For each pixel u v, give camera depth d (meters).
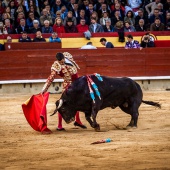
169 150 15.70
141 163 14.12
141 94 19.97
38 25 32.81
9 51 30.58
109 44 31.97
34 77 30.80
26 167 13.98
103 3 34.41
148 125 20.44
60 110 18.88
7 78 30.61
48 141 17.50
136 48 31.59
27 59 30.72
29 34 32.09
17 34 31.95
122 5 35.09
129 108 19.81
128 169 13.51
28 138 18.17
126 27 33.66
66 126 20.58
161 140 17.20
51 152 15.72
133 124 19.73
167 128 19.69
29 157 15.16
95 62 31.22
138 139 17.42
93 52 31.17
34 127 19.28
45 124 19.00
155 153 15.30
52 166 13.99
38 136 18.50
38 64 30.80
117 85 19.31
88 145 16.61
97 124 19.05
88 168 13.67
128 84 19.52
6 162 14.62
